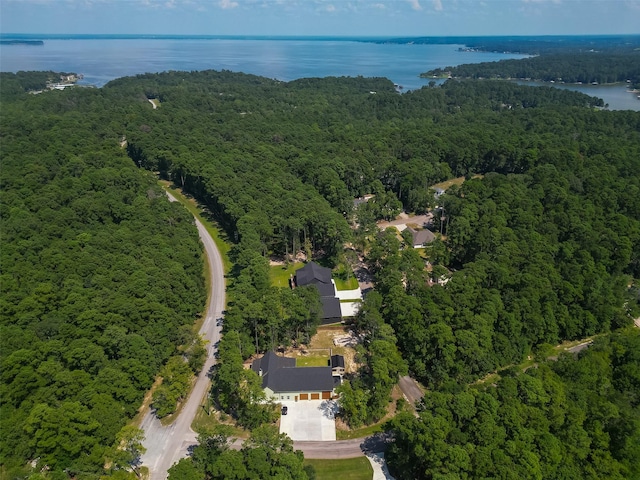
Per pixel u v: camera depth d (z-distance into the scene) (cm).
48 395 7344
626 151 19412
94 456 6694
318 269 12281
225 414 8181
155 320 9388
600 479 6475
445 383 7906
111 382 7819
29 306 9231
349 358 9725
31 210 13675
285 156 19750
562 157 18888
